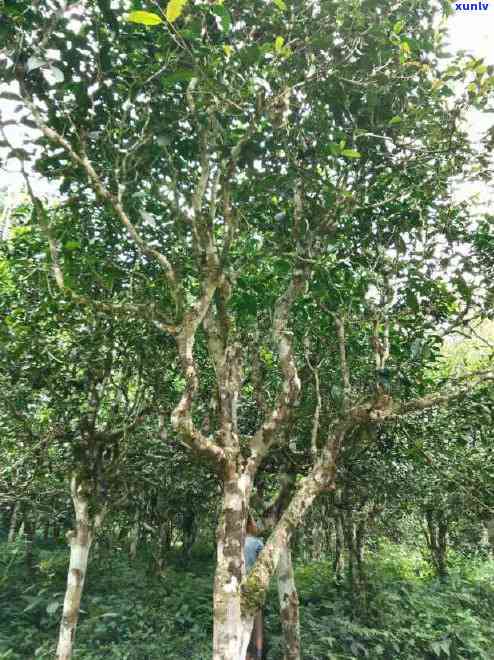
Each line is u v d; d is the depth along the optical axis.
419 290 5.44
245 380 7.03
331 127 4.75
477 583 11.94
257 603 3.66
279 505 6.86
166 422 7.48
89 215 5.18
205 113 4.38
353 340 6.45
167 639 7.68
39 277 5.23
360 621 8.63
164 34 3.88
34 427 6.94
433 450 6.84
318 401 5.27
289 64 4.54
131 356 6.75
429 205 5.60
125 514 10.41
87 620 7.96
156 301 5.41
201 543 14.41
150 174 4.58
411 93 5.05
